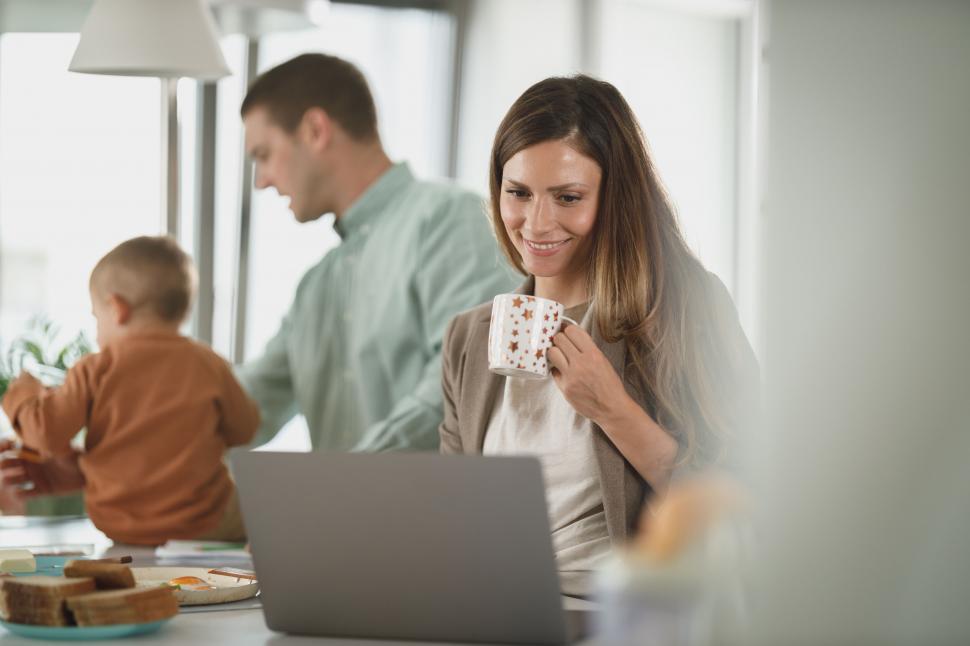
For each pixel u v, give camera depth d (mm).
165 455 2182
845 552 583
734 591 664
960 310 561
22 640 1049
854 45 578
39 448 2127
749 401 1447
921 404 569
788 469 595
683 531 679
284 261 3627
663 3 4090
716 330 1496
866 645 580
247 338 3605
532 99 1482
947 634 570
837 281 579
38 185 3295
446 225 2396
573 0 3920
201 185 3463
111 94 3344
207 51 2314
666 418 1461
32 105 3262
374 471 1016
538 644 1023
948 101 562
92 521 2168
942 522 569
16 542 1912
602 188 1480
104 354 2209
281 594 1072
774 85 595
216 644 1038
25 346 2770
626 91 4047
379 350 2457
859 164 575
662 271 1495
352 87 2445
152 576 1345
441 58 3828
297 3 2586
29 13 2926
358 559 1042
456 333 1654
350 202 2496
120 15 2271
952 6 562
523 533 983
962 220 561
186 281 2297
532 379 1543
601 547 1449
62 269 3336
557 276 1576
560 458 1500
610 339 1484
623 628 686
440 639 1044
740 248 4195
